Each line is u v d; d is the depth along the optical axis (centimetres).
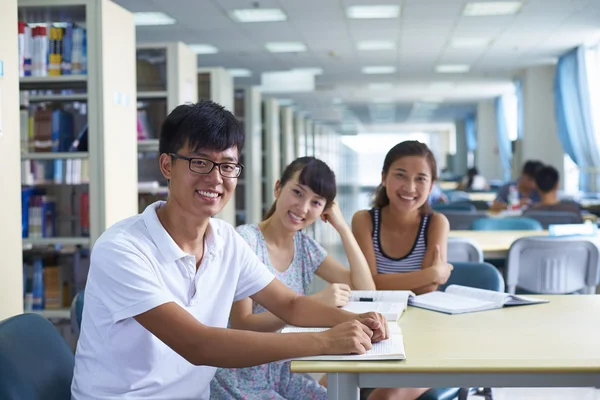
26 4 387
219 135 152
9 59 255
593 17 864
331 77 1414
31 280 401
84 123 409
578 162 1099
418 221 269
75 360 159
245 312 199
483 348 161
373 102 1903
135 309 144
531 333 177
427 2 785
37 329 160
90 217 390
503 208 677
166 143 156
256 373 197
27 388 144
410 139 269
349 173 2108
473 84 1525
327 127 1861
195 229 158
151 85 550
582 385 146
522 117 1322
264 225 225
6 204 252
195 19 877
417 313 205
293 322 181
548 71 1274
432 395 207
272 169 929
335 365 147
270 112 930
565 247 343
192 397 159
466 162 2520
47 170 396
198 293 158
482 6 807
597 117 1037
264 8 814
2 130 249
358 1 778
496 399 329
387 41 1026
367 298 218
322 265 236
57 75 393
